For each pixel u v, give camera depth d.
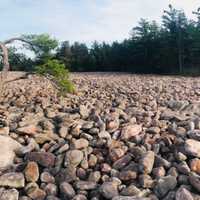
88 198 6.84
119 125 10.14
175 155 7.73
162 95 21.17
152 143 8.61
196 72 52.59
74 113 13.14
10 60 16.06
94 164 7.92
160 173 7.17
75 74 51.28
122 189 6.85
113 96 21.17
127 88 26.03
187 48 56.94
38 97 20.09
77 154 7.92
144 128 9.73
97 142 8.68
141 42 60.62
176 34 57.66
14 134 9.87
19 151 8.55
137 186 6.98
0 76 13.74
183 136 8.73
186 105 15.02
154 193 6.73
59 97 19.70
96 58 66.12
